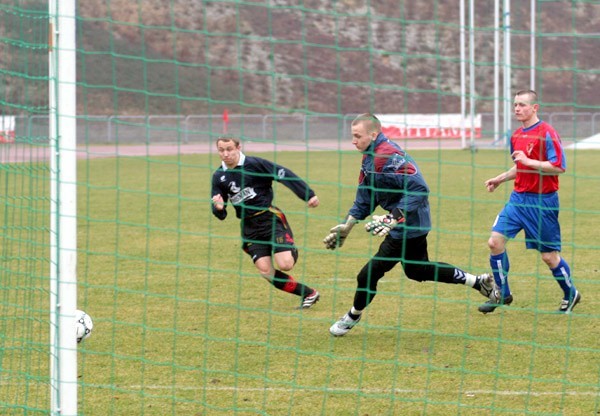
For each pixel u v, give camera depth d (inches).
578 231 843.4
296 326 495.8
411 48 2753.4
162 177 1535.4
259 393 373.4
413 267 473.4
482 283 492.4
